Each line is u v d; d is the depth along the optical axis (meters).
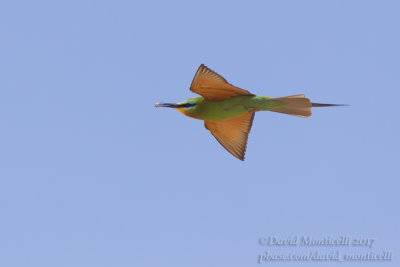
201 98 20.05
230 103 19.75
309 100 19.62
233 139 21.30
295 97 19.48
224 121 20.81
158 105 20.16
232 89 19.12
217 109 19.88
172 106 20.11
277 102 19.73
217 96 19.64
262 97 19.66
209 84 18.97
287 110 20.44
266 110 20.16
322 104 19.95
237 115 20.17
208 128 21.30
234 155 21.53
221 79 18.61
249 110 20.03
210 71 18.30
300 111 20.42
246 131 20.94
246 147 21.16
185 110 20.08
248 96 19.62
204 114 20.03
